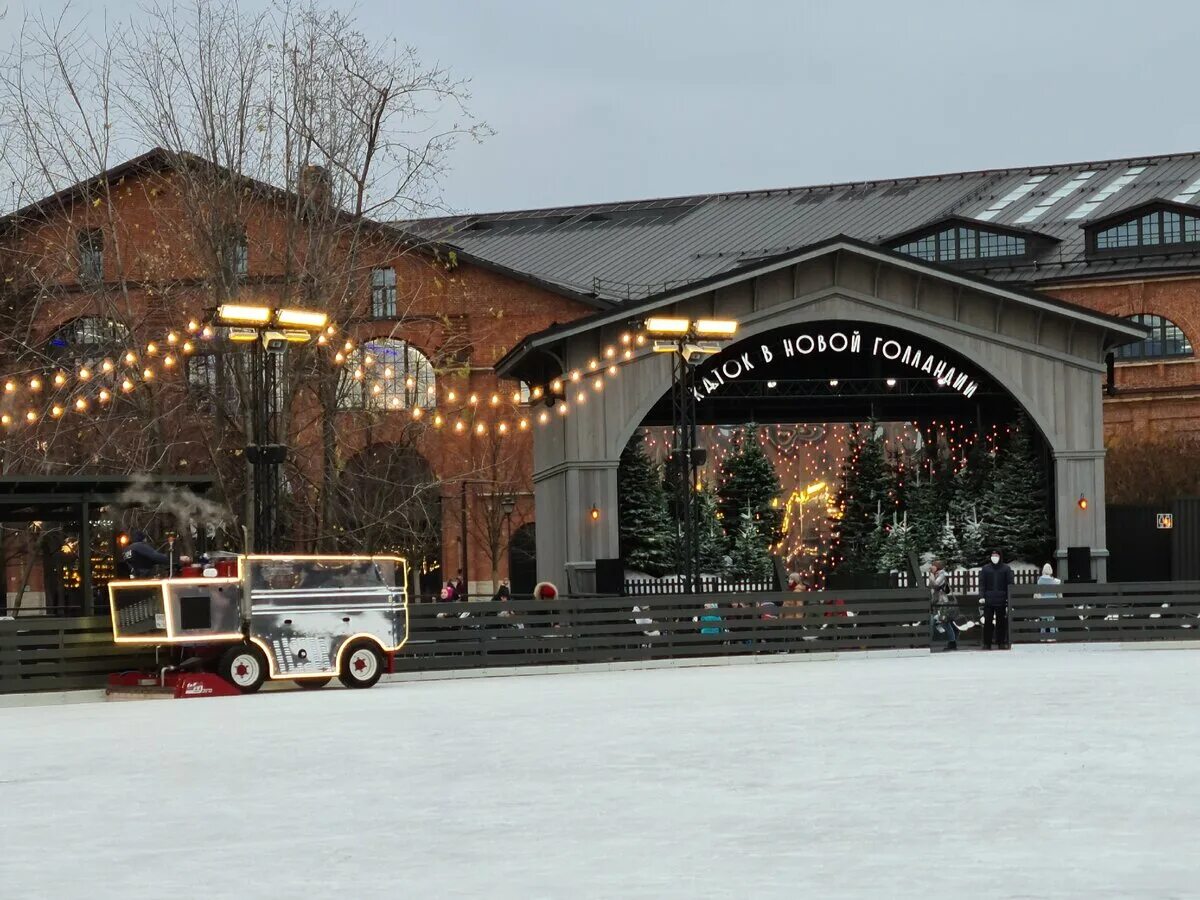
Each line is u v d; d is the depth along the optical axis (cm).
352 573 3011
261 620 2928
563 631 3575
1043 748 1648
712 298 4350
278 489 3803
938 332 4397
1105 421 7306
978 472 4772
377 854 1124
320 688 3098
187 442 4412
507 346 7512
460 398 7444
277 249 4719
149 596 2895
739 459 4866
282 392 4278
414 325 7288
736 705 2331
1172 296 7219
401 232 4591
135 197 5181
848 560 4856
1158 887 917
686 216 8481
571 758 1686
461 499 7375
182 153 4391
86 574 3106
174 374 4506
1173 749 1619
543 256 8200
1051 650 3909
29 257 5009
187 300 4700
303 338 3306
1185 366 7169
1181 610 4044
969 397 4738
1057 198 7888
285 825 1277
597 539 4241
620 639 3638
